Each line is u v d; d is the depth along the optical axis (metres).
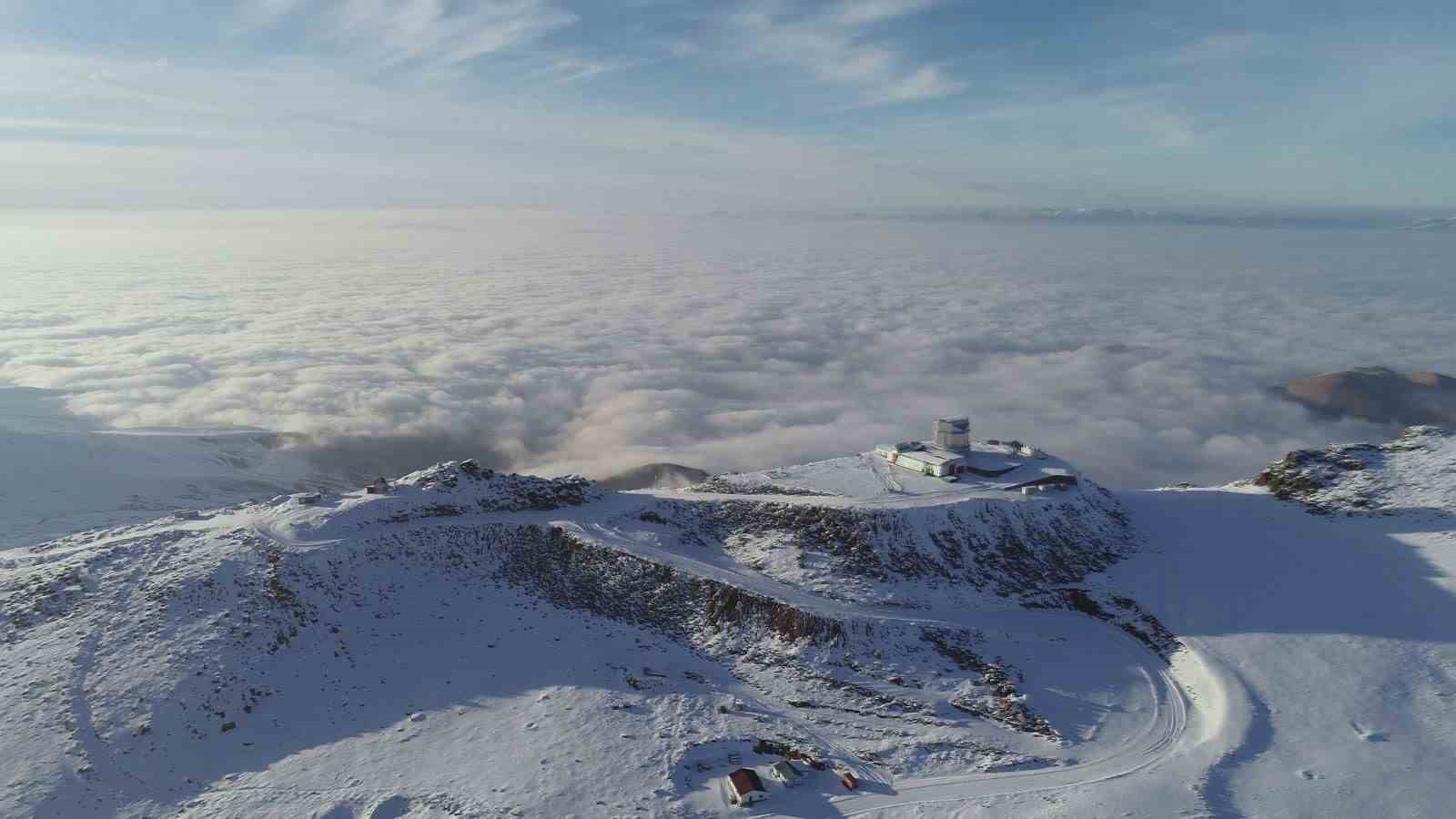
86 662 47.34
